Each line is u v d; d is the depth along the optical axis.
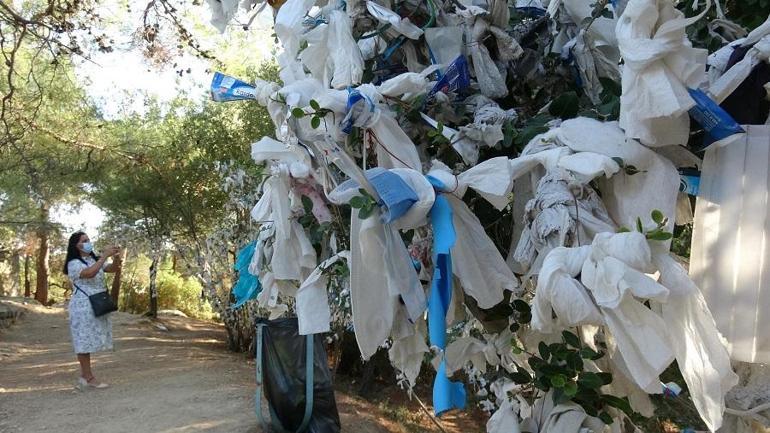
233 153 10.09
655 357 1.29
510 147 1.95
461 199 1.76
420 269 1.82
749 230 1.60
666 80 1.46
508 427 1.77
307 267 2.15
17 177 10.51
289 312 5.08
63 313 14.00
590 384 1.52
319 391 4.80
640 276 1.29
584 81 2.14
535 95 2.29
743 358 1.58
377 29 2.03
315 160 2.02
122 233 11.98
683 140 1.58
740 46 1.74
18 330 10.90
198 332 11.90
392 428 6.26
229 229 8.77
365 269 1.64
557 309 1.37
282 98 1.96
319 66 2.02
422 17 2.11
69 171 10.32
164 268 17.80
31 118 9.06
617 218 1.65
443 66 1.98
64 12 6.64
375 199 1.58
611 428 1.74
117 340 9.63
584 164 1.57
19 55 8.97
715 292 1.62
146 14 5.90
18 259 21.45
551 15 2.36
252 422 5.08
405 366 1.87
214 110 10.28
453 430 6.86
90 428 4.85
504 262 1.71
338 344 8.59
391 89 1.84
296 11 2.04
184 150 10.42
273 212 2.14
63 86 9.45
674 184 1.61
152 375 6.90
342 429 5.61
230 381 6.65
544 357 1.56
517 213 1.86
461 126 2.02
